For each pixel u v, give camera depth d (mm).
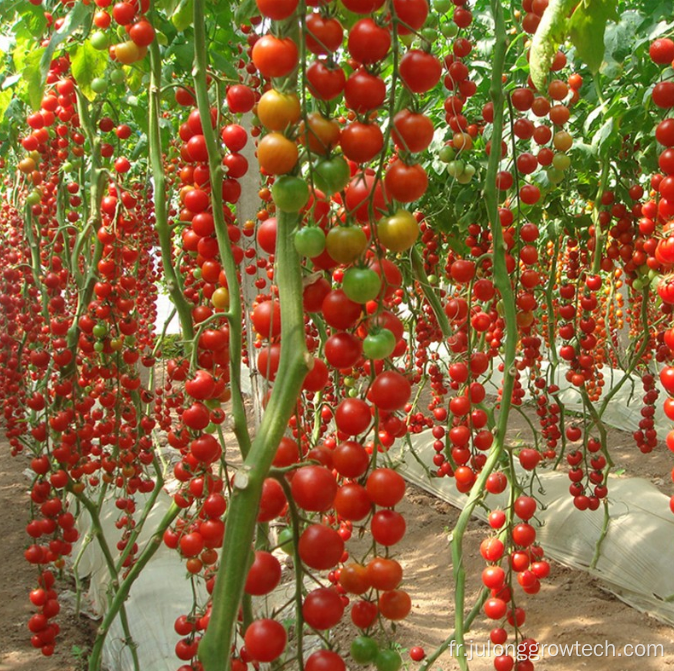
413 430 3754
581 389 2984
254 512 899
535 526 4258
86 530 4422
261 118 894
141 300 4480
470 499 1803
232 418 1364
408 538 4609
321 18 948
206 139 1356
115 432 2594
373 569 981
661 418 6734
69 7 2363
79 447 2504
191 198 1417
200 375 1418
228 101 1389
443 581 3969
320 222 1003
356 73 918
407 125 937
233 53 2938
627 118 2641
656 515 3967
